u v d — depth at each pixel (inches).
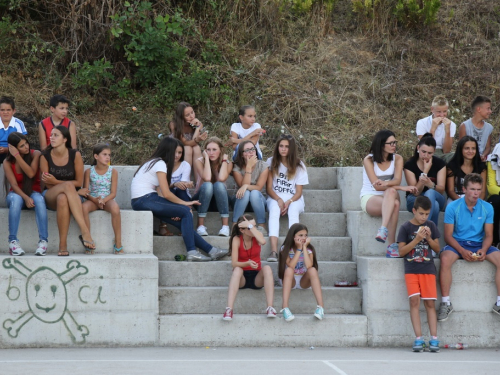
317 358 478.6
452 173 621.0
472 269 558.3
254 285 557.6
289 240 550.6
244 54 936.9
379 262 554.9
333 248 623.5
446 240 567.5
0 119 649.6
